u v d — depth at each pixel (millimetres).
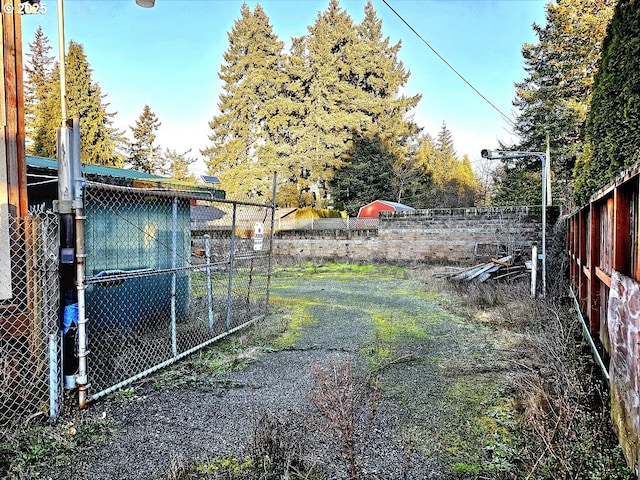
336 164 24812
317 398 2715
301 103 26188
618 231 2580
